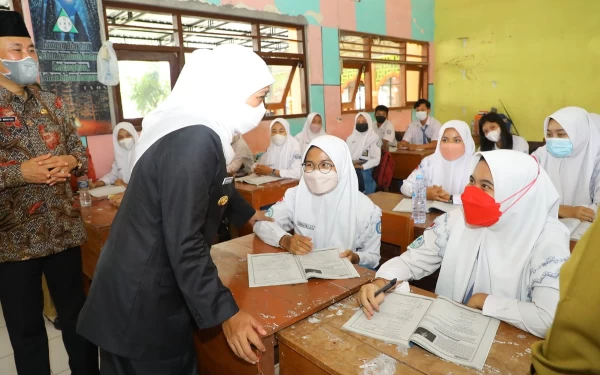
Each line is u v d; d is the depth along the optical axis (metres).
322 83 5.05
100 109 3.36
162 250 0.92
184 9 3.75
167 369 1.03
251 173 3.80
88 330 0.98
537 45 5.55
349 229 1.68
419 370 0.80
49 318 2.38
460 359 0.83
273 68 4.64
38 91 1.51
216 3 3.94
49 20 3.03
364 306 1.04
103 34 3.31
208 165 0.87
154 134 0.91
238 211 1.58
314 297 1.12
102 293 0.96
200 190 0.85
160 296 0.95
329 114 5.20
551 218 1.15
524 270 1.13
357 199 1.70
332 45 5.09
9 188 1.36
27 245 1.40
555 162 2.23
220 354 1.13
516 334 0.92
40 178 1.36
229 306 0.91
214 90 0.96
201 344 1.19
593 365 0.43
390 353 0.87
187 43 3.93
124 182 3.18
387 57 5.91
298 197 1.79
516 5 5.65
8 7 2.86
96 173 3.41
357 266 1.36
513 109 5.92
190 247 0.85
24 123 1.41
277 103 4.75
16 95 1.40
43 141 1.46
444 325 0.94
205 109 0.95
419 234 1.89
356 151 4.78
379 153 4.55
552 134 2.12
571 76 5.34
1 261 1.38
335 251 1.47
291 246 1.47
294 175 3.41
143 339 0.96
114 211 2.36
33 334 1.47
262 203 3.03
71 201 1.56
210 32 4.00
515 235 1.16
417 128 5.47
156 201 0.89
